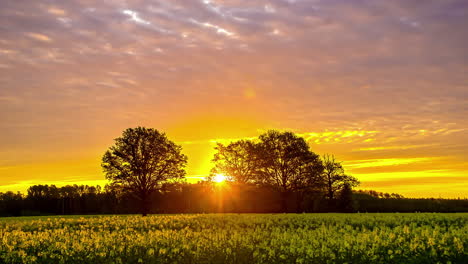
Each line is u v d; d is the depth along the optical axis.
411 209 73.06
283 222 33.78
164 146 57.38
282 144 65.44
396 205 76.62
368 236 22.36
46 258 19.44
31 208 111.00
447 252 18.70
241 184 69.44
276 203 68.25
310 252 18.84
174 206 80.56
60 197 115.00
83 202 114.31
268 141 65.81
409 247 20.22
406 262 17.62
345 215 40.69
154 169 56.75
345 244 20.22
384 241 21.58
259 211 70.12
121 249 20.23
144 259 18.47
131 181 55.69
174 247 20.75
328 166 74.50
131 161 55.72
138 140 56.50
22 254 19.97
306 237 23.08
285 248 20.06
